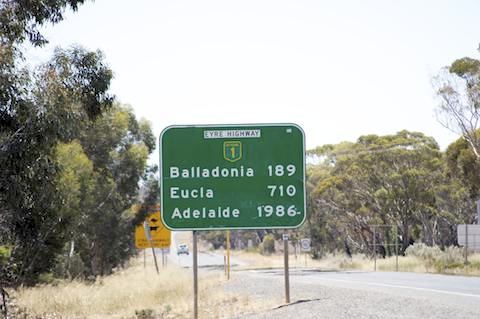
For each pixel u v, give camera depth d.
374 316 14.41
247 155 16.31
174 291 24.48
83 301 22.61
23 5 19.05
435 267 39.34
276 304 18.59
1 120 17.09
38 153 17.58
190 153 16.19
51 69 18.06
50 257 33.44
